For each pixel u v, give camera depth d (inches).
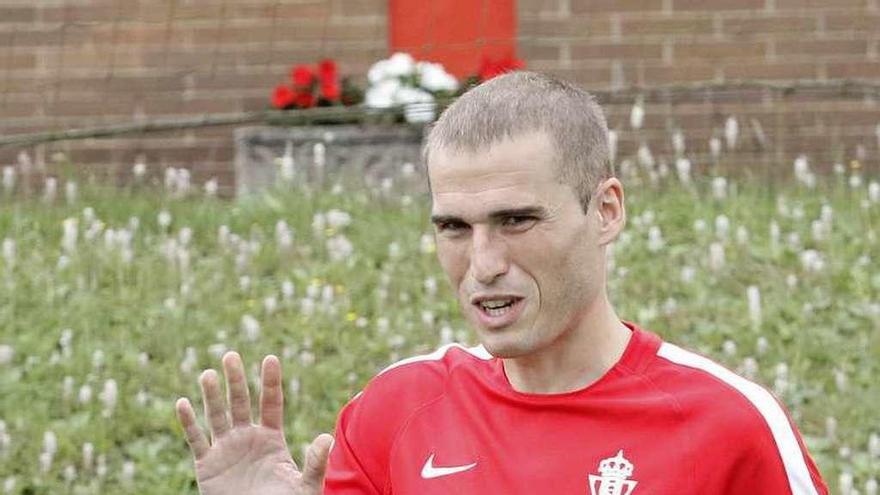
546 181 239.8
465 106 244.8
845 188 716.7
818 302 600.4
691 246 650.2
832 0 804.6
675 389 250.8
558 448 250.8
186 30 821.2
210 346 586.9
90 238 646.5
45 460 507.5
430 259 641.6
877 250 641.0
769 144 799.1
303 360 561.3
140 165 743.7
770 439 246.7
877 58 802.8
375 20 820.0
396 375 273.7
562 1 812.0
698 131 800.3
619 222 253.6
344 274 635.5
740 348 572.1
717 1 807.1
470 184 239.8
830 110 801.6
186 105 821.2
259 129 764.0
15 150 812.6
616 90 735.1
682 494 244.2
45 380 563.8
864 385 555.2
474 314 245.1
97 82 820.6
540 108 242.5
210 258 663.1
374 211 703.7
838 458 506.6
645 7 808.9
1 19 819.4
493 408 258.2
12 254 635.5
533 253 240.4
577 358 253.4
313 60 820.0
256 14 820.0
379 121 768.3
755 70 805.9
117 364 572.4
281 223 649.6
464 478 255.8
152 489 505.7
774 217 673.6
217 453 257.3
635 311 592.7
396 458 265.6
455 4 826.2
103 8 821.2
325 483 272.8
